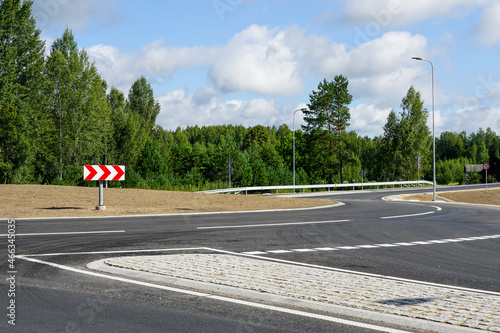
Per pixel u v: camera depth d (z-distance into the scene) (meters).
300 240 11.17
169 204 21.14
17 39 46.84
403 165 75.06
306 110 68.44
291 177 67.12
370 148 129.12
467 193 45.25
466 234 12.84
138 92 81.06
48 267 7.46
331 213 18.83
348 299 5.66
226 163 64.06
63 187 25.56
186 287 6.35
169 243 10.28
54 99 53.84
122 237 11.02
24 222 13.63
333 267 7.98
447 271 7.79
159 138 84.75
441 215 18.78
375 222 15.59
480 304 5.52
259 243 10.60
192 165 80.81
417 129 77.19
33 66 48.56
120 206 19.34
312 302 5.52
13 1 46.41
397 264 8.38
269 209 20.00
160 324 4.73
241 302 5.61
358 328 4.68
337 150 68.00
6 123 45.34
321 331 4.57
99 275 6.94
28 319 4.81
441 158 158.75
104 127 58.50
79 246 9.63
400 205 24.97
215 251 9.42
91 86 57.25
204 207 20.25
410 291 6.13
